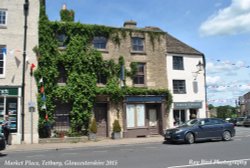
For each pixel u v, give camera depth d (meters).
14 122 19.48
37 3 20.94
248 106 67.94
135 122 23.75
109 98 22.78
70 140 20.19
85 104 21.86
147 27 26.39
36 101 20.12
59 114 21.52
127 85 23.64
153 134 24.39
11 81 19.66
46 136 20.77
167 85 25.11
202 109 26.48
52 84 20.98
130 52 24.05
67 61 21.56
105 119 22.98
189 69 26.47
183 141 18.09
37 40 20.62
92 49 22.62
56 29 21.62
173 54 25.86
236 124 43.09
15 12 20.31
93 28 22.88
